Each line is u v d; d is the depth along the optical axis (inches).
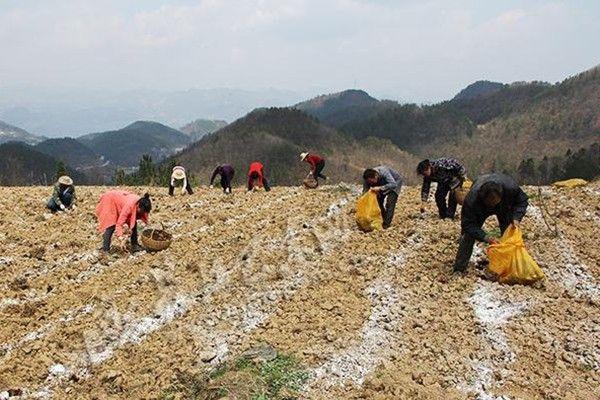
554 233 477.7
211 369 281.4
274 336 312.5
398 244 467.5
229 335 318.0
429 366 278.8
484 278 387.9
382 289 375.6
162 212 628.7
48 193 742.5
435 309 343.3
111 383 276.8
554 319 327.3
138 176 2805.1
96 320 336.8
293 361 282.0
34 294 384.2
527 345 298.2
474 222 383.6
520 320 325.4
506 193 375.9
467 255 390.6
